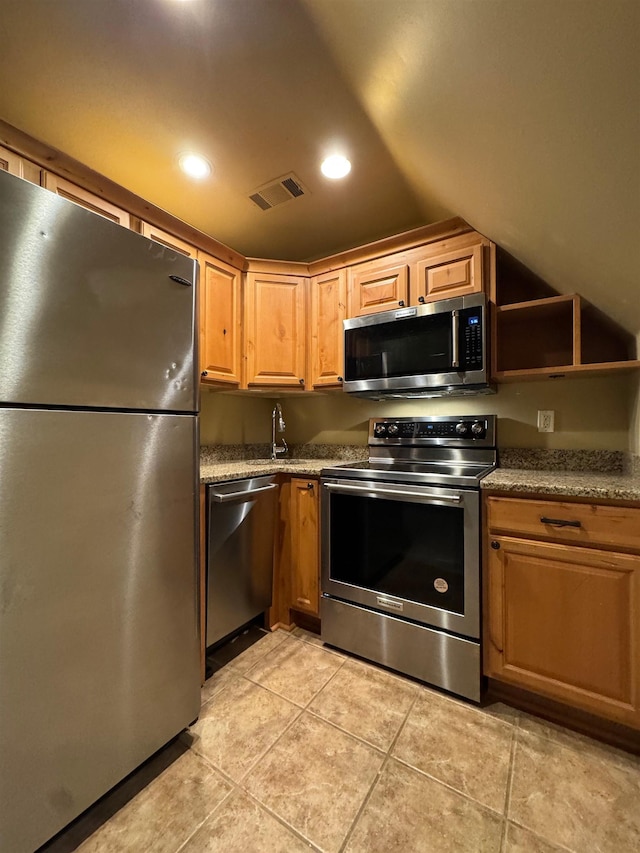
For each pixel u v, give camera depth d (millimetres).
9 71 1303
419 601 1653
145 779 1187
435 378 1863
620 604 1273
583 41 669
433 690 1598
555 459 1907
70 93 1391
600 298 1565
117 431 1118
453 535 1579
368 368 2072
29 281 930
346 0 955
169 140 1630
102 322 1081
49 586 972
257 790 1150
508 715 1455
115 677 1118
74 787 1021
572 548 1348
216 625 1761
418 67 1021
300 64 1270
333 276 2268
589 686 1320
